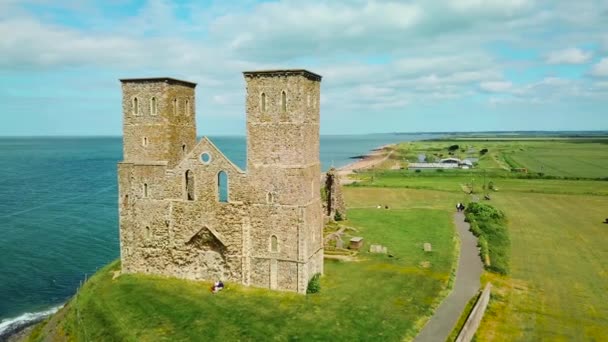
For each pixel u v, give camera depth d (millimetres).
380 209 90938
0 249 74125
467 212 85688
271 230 45625
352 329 37688
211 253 48000
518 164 176375
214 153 46531
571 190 113750
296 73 43406
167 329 38188
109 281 49031
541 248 63094
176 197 48344
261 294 44969
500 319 40469
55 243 77688
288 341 35938
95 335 38969
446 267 53062
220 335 37031
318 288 45438
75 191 134000
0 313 52875
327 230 70000
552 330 38469
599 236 69750
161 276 49844
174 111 49625
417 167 178250
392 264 54188
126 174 49812
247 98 45219
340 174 160500
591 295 46062
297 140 44062
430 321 39188
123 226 50656
